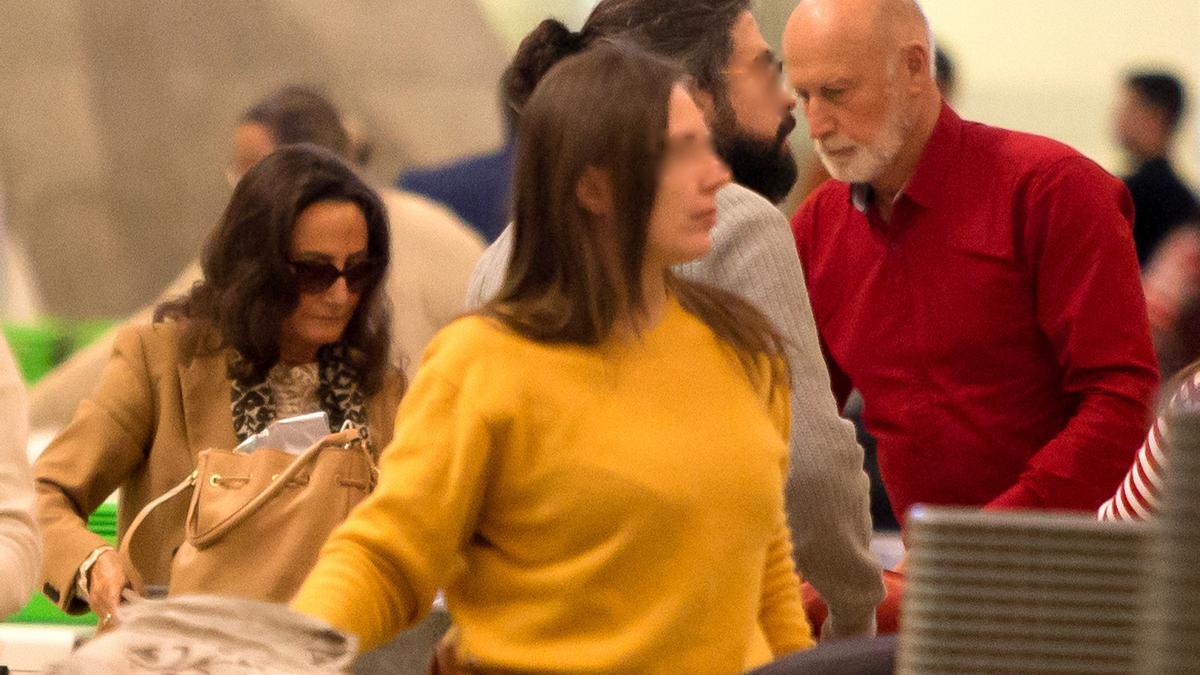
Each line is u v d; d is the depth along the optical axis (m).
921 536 4.69
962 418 10.44
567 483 6.41
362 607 6.34
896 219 10.48
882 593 8.51
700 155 6.55
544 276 6.59
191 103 23.92
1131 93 21.61
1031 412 10.38
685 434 6.54
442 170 18.86
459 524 6.47
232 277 9.70
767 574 7.38
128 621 5.73
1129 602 4.62
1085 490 9.87
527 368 6.46
